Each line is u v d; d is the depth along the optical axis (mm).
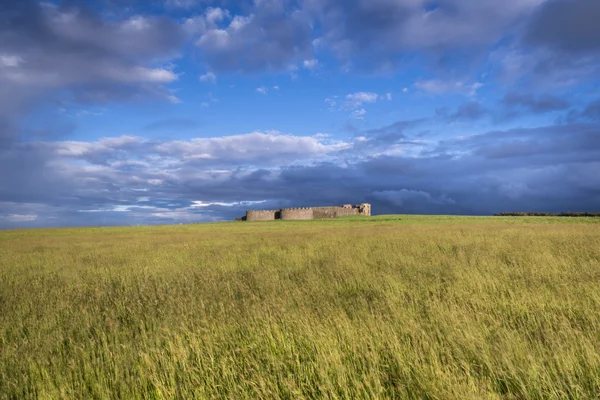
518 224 40969
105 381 4375
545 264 11555
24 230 58219
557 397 3635
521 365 4215
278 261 14930
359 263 13078
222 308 7262
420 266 12039
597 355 4332
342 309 6871
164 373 4465
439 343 5121
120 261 16828
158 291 9641
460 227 35781
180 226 71688
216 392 4035
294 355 4875
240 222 87438
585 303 6887
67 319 7324
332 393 3719
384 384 4094
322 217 105875
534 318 6285
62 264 16125
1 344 6020
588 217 56812
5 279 12586
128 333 6328
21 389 4230
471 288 8719
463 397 3465
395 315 6254
